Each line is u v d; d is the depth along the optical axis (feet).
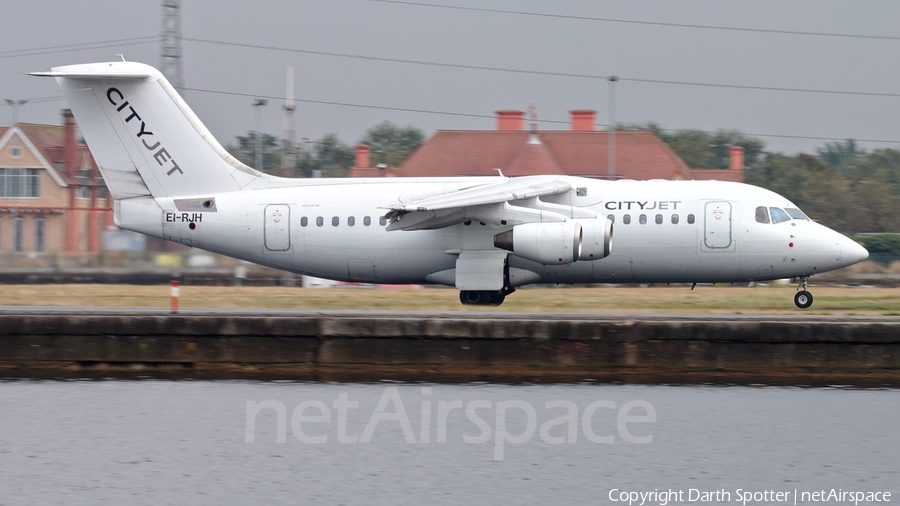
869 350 321.52
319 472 250.16
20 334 338.54
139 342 337.31
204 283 632.38
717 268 399.24
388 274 411.34
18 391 318.45
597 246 383.24
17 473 248.52
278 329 333.21
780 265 395.96
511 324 327.88
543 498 233.14
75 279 642.22
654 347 325.62
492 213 389.60
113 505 227.81
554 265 399.24
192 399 309.42
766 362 324.19
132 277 641.40
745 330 323.16
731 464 255.70
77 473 248.73
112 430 281.13
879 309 397.60
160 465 253.65
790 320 327.06
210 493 235.40
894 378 320.91
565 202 403.34
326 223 409.49
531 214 387.96
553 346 327.67
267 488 239.09
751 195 400.06
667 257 398.21
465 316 342.44
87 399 309.01
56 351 338.34
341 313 356.18
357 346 332.39
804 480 243.40
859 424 282.36
